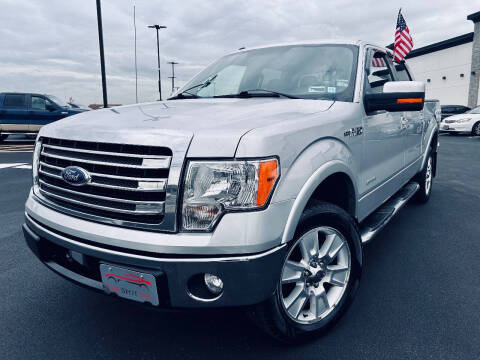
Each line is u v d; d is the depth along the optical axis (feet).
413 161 13.52
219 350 6.88
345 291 7.42
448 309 8.13
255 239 5.34
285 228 5.74
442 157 32.68
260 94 8.87
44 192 6.91
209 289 5.76
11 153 37.22
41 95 45.98
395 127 10.52
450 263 10.46
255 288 5.49
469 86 79.87
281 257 5.71
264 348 6.92
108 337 7.32
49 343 7.14
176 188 5.32
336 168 6.91
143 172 5.47
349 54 9.40
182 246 5.29
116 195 5.74
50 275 10.03
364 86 8.77
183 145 5.39
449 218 14.55
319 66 9.36
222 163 5.31
